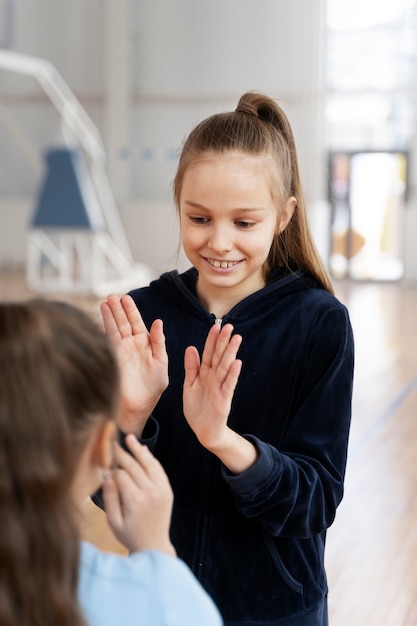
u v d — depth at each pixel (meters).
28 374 0.55
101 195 8.70
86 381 0.57
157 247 10.29
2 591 0.53
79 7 10.11
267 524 0.90
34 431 0.54
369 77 9.62
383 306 7.90
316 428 0.96
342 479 0.95
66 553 0.55
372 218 9.85
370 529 2.47
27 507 0.54
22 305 0.59
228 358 0.82
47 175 7.66
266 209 0.95
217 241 0.94
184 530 0.99
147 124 10.23
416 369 4.82
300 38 9.70
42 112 10.28
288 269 1.04
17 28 9.97
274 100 1.03
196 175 0.94
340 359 0.97
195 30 10.00
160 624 0.61
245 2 9.82
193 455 0.99
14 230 10.44
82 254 9.15
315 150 9.54
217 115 0.99
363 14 9.54
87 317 0.62
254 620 0.96
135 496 0.67
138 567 0.63
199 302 1.03
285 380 0.99
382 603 2.03
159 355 0.92
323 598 1.00
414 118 9.60
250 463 0.85
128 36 10.11
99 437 0.60
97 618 0.61
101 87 10.21
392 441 3.32
